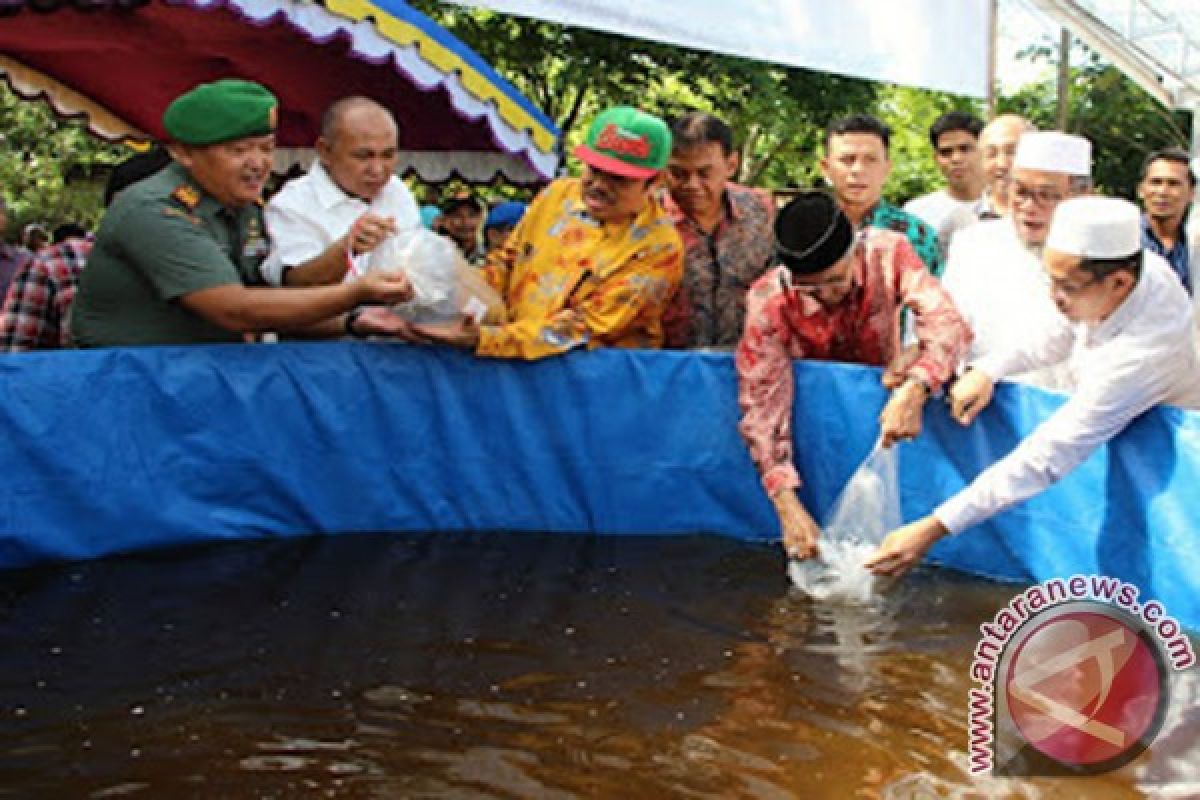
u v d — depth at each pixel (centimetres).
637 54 1184
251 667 324
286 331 463
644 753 278
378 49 545
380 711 298
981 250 471
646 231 463
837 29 872
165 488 425
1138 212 344
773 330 445
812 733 290
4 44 645
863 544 406
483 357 461
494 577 410
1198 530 352
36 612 361
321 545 441
